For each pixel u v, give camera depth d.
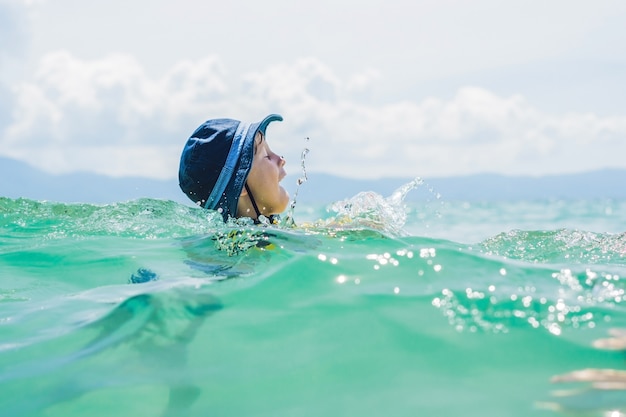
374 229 3.37
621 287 2.16
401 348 1.59
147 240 3.41
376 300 1.95
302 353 1.58
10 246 3.39
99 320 1.92
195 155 3.83
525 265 2.48
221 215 3.77
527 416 1.22
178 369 1.51
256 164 3.80
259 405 1.31
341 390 1.37
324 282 2.15
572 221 11.67
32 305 2.23
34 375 1.51
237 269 2.48
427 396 1.32
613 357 1.52
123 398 1.37
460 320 1.78
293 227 3.79
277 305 1.95
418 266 2.36
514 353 1.54
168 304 1.96
